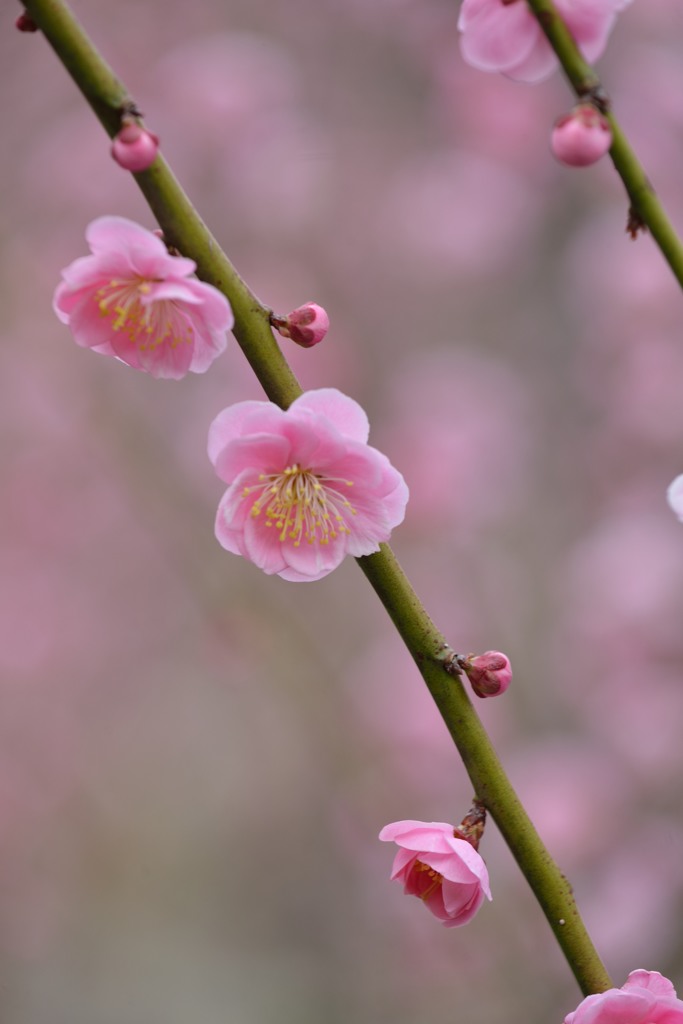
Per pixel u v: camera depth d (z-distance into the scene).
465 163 8.23
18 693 9.53
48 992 8.75
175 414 7.97
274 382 2.19
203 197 7.93
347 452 2.14
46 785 9.60
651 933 6.62
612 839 6.90
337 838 7.59
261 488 2.21
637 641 7.19
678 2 7.53
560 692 7.46
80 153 7.60
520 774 7.13
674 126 7.50
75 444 8.28
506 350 8.41
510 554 7.96
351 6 8.14
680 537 7.29
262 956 8.63
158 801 9.95
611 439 7.88
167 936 9.12
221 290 2.15
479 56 2.32
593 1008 1.97
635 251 7.70
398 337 8.45
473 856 2.08
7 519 8.72
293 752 9.32
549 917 2.15
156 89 7.73
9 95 7.74
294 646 7.08
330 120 8.20
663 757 7.09
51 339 7.76
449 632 7.64
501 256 8.32
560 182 8.19
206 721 9.99
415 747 7.07
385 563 2.20
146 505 7.82
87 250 7.69
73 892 9.41
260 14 8.12
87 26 7.88
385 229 8.30
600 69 7.59
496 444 7.89
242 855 9.34
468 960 6.72
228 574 7.60
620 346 7.86
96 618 9.30
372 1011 7.29
